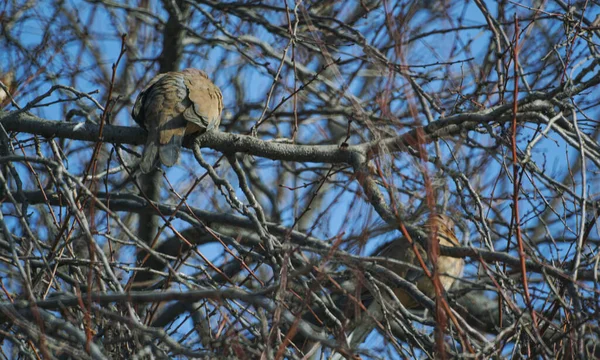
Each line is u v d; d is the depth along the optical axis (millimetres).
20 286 11062
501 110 11336
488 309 13875
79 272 11188
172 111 12133
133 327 8305
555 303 9523
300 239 11914
